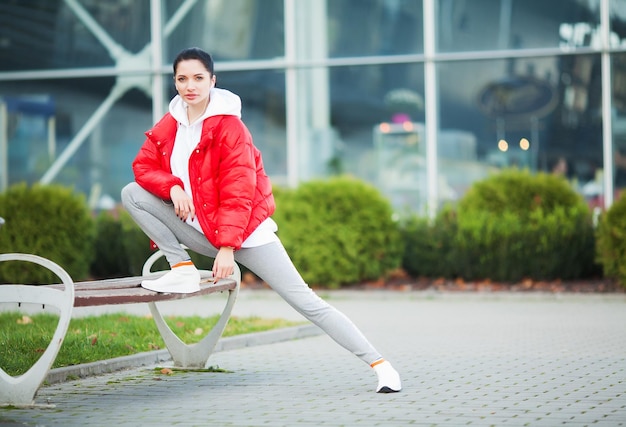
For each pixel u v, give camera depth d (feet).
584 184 64.13
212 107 23.39
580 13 64.28
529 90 64.69
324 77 66.74
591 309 45.98
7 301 21.63
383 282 56.65
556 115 64.39
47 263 21.50
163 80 68.13
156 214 23.93
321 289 55.83
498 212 57.26
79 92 68.80
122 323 36.52
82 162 68.69
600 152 63.93
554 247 55.11
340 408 22.24
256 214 24.00
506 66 65.05
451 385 25.38
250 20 67.46
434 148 65.51
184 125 23.84
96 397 23.97
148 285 23.40
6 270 54.44
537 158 64.59
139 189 23.95
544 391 24.31
